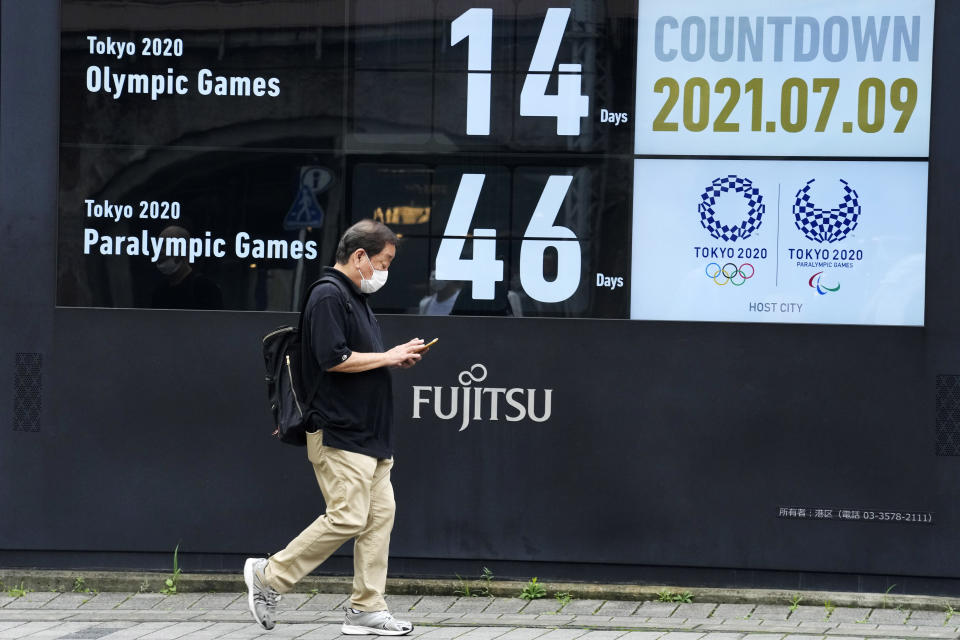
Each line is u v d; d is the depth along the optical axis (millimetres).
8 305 25406
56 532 25516
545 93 25094
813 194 24719
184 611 23797
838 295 24672
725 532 24812
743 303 24828
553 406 25062
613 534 25031
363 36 25219
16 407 25391
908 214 24500
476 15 25109
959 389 24266
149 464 25453
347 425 20734
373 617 21422
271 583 21047
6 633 21891
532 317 25125
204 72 25328
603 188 25031
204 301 25438
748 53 24750
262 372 25391
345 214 25344
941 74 24266
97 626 22422
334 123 25297
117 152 25406
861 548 24578
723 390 24781
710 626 22672
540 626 22609
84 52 25328
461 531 25250
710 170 24875
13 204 25328
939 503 24375
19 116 25312
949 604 24078
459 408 25188
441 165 25250
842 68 24594
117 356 25406
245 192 25391
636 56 24906
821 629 22500
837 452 24578
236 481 25422
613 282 25047
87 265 25422
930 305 24359
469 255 25266
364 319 21109
